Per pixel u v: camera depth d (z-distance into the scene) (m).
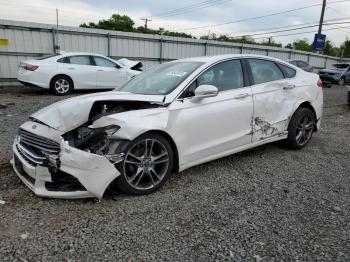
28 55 14.16
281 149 5.25
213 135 3.94
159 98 3.59
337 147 5.50
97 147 3.23
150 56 18.05
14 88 13.19
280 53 26.33
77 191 3.11
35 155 3.23
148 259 2.43
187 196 3.48
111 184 3.43
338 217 3.13
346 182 4.00
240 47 22.62
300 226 2.95
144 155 3.39
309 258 2.49
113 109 3.69
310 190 3.73
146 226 2.87
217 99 3.98
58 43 14.76
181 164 3.69
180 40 19.02
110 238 2.68
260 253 2.54
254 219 3.05
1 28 13.28
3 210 3.05
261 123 4.50
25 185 3.57
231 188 3.72
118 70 12.61
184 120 3.63
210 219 3.03
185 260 2.44
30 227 2.79
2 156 4.50
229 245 2.64
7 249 2.49
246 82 4.41
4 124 6.52
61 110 3.45
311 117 5.30
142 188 3.42
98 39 15.97
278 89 4.76
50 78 11.14
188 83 3.82
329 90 17.48
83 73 11.77
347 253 2.56
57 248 2.53
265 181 3.96
